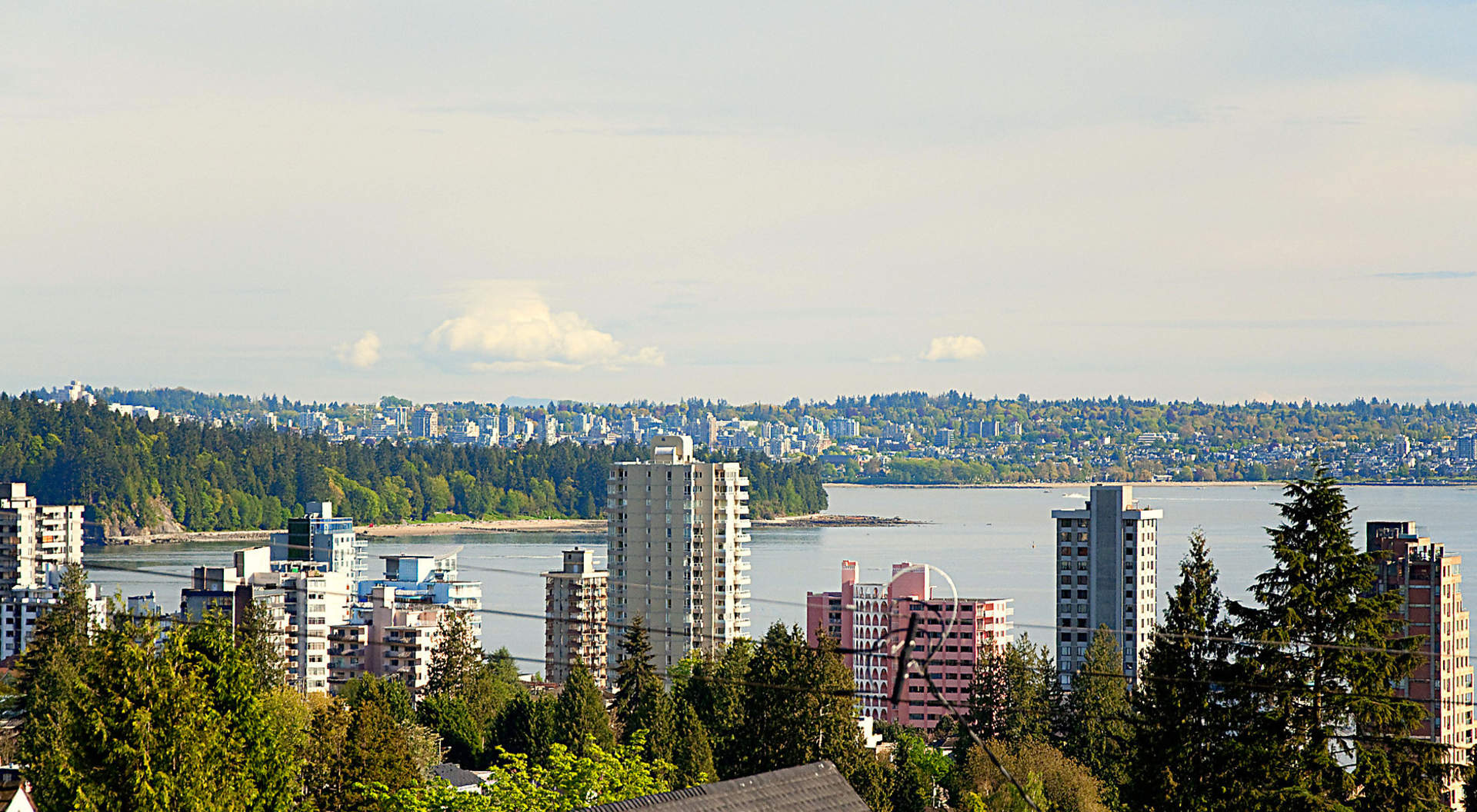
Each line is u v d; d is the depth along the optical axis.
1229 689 85.44
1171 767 88.69
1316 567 84.12
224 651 91.56
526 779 96.56
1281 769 82.75
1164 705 89.00
